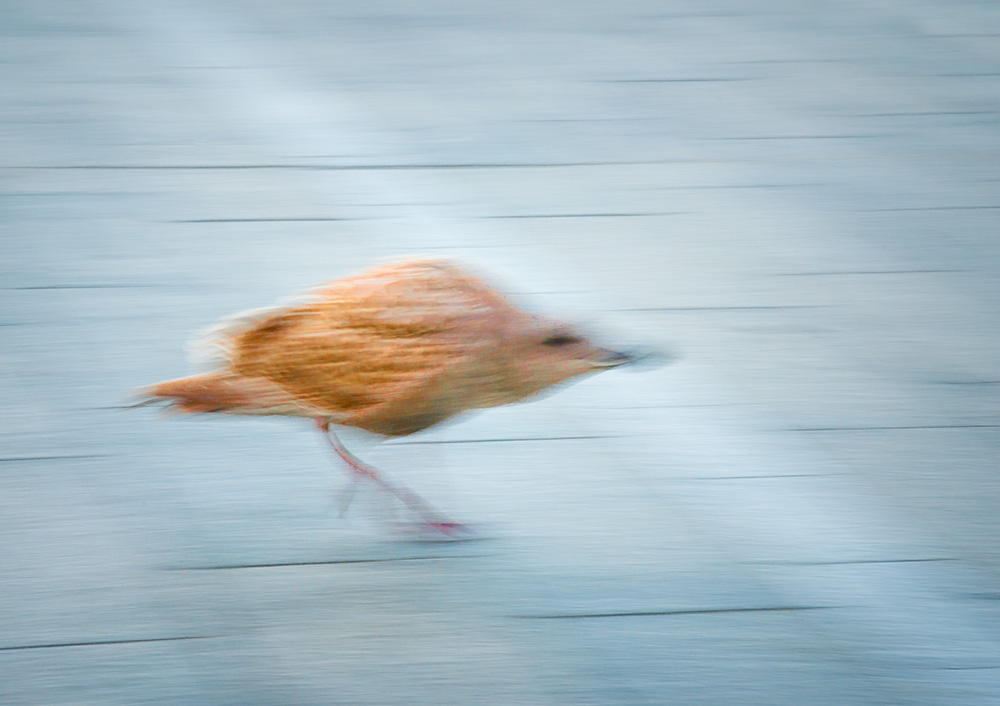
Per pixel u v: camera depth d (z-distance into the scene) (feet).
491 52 78.69
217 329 25.39
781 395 38.27
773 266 49.44
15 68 71.56
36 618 25.48
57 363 38.47
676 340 42.32
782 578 27.96
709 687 23.79
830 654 24.98
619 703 23.27
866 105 70.08
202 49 77.41
